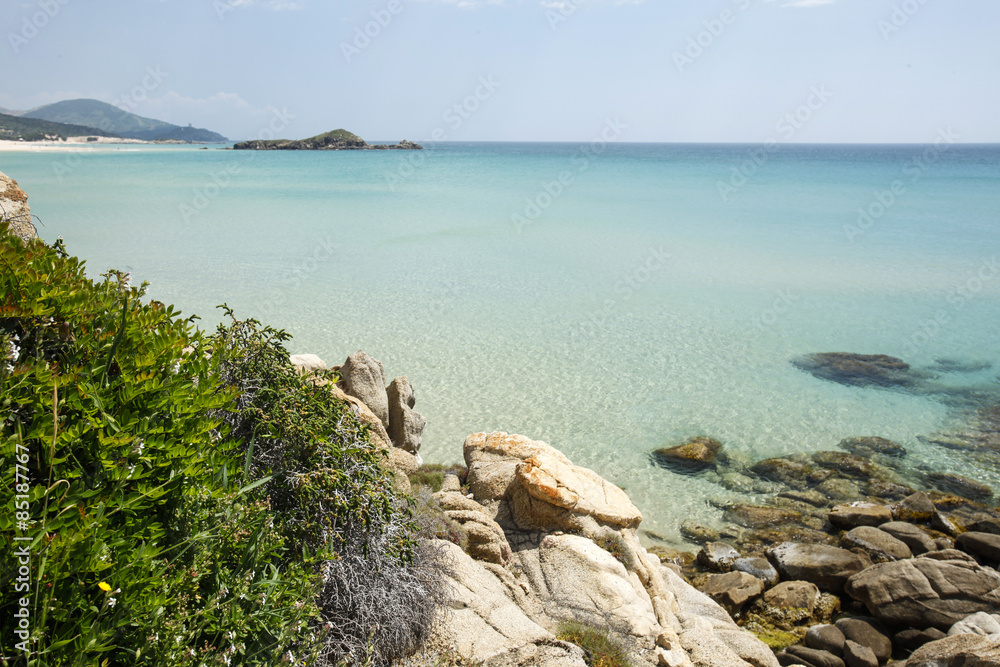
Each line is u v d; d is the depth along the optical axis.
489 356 21.86
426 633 5.69
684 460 15.83
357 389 11.69
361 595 5.29
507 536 9.94
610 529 9.98
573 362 21.72
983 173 112.19
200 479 3.88
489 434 12.56
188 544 3.61
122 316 3.89
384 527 5.84
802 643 10.00
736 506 14.01
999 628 9.44
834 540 12.84
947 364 22.69
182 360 4.30
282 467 5.55
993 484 15.12
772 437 17.23
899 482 15.05
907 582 10.54
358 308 26.42
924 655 8.89
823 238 45.56
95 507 3.08
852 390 20.42
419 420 12.73
